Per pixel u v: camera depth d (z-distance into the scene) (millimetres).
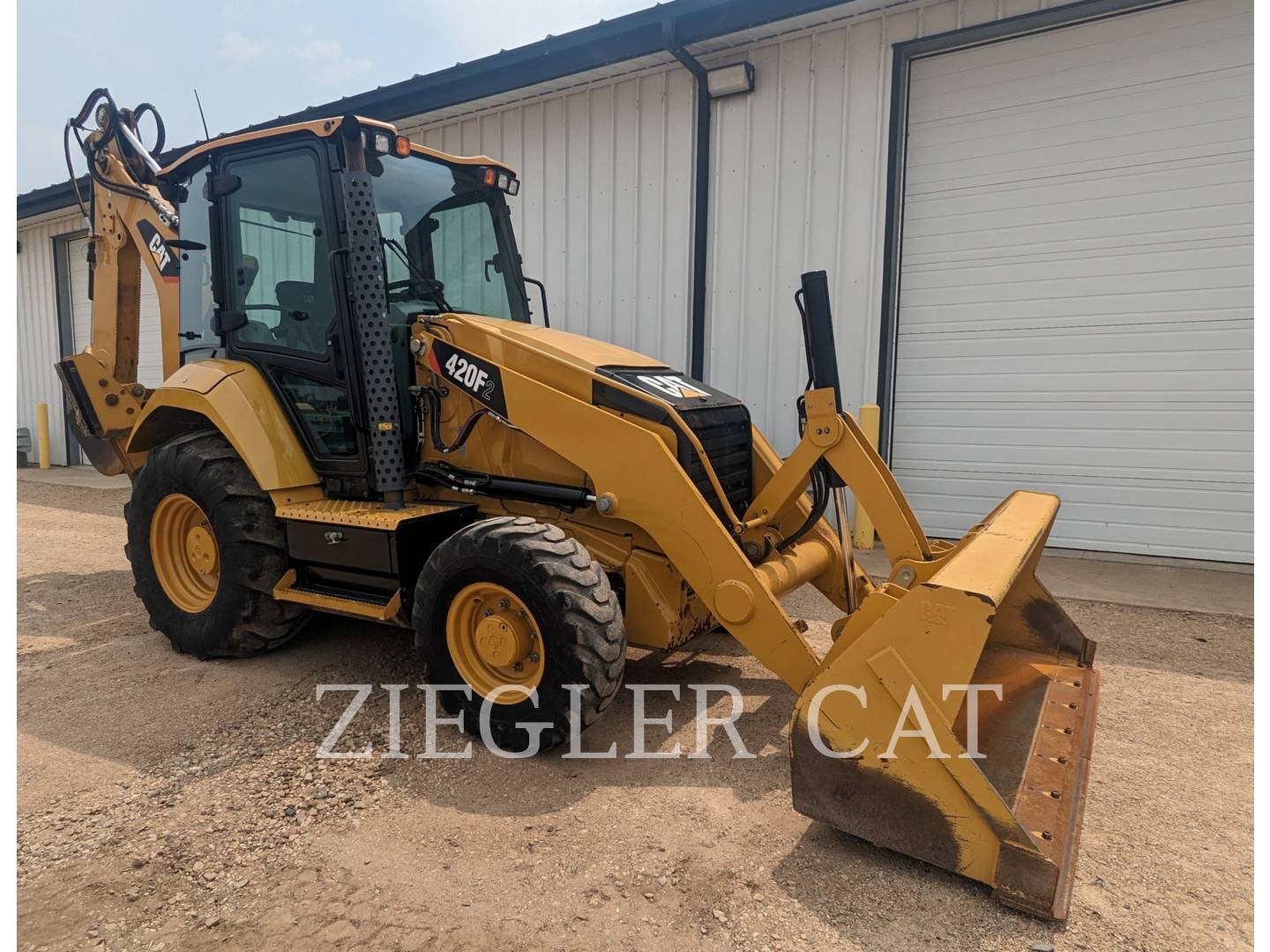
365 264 3383
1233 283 5684
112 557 6406
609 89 7336
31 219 13070
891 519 3074
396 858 2354
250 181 3834
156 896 2191
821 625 4578
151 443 4371
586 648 2754
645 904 2139
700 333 7090
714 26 6344
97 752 3006
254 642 3816
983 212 6336
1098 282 6047
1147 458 6043
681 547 2965
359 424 3576
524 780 2797
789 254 6711
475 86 7590
